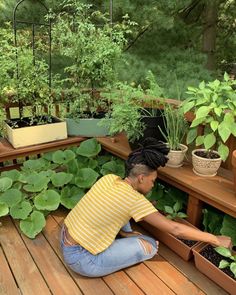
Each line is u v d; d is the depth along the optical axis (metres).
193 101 2.07
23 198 2.44
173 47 4.86
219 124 1.96
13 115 3.28
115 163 2.75
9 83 2.72
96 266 1.79
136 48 4.74
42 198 2.39
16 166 3.08
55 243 2.16
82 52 2.82
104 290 1.77
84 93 3.07
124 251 1.86
